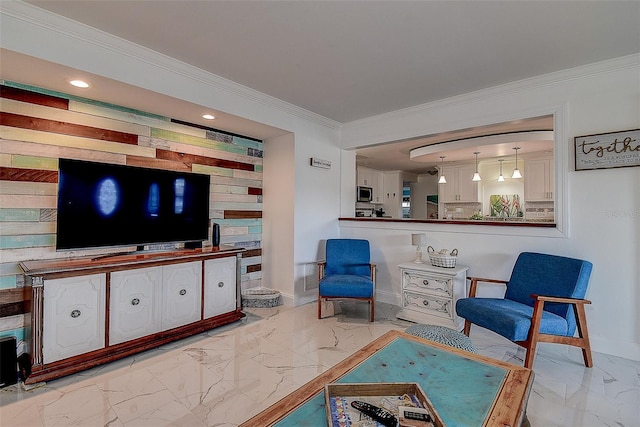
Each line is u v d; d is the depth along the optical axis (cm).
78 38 214
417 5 189
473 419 113
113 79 232
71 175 237
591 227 265
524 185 568
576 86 271
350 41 230
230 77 293
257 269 411
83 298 224
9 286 229
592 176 264
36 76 225
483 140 459
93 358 226
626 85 251
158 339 262
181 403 188
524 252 284
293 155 382
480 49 240
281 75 288
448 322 305
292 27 213
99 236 252
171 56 254
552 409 185
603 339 260
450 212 689
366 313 357
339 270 383
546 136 420
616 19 201
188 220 313
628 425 172
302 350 261
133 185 272
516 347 271
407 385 129
